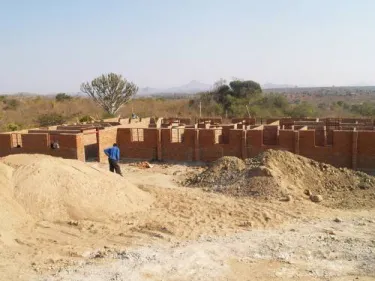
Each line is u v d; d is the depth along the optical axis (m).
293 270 6.99
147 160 18.52
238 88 45.09
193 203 11.28
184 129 18.16
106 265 7.21
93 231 9.06
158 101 49.41
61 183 10.43
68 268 7.11
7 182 10.13
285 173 12.74
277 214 10.20
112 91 36.81
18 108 44.75
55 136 17.83
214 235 8.80
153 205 11.17
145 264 7.20
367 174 13.88
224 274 6.85
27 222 9.30
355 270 6.97
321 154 15.87
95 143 20.02
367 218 9.89
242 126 19.70
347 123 21.23
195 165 17.36
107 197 10.59
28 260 7.46
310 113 37.53
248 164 13.64
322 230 9.02
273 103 42.47
